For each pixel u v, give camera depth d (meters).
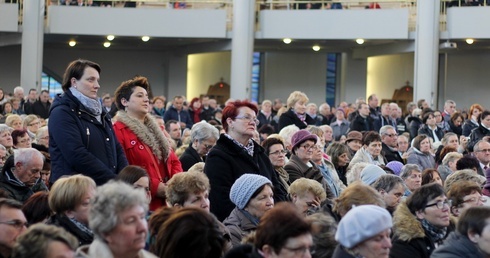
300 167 12.54
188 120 27.44
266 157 10.90
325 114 27.64
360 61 42.91
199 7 38.47
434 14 35.62
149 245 7.57
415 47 36.03
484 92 40.25
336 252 7.11
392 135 17.97
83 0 38.06
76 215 8.06
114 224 6.26
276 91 44.47
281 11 37.72
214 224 6.94
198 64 45.09
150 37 38.41
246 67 37.66
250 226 9.35
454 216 10.10
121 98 11.07
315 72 44.22
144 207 6.45
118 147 10.47
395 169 14.34
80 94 10.09
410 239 8.69
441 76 41.62
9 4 37.78
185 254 6.75
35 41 37.62
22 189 10.49
